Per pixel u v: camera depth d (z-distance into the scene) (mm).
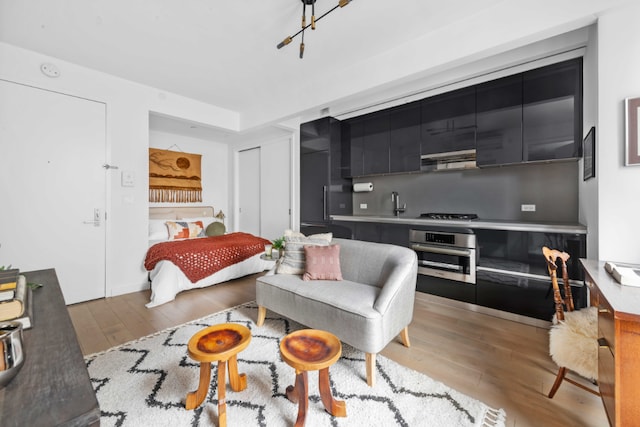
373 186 4195
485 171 3219
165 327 2377
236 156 5594
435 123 3207
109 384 1597
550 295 2285
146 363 1812
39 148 2730
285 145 4711
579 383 1497
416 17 2104
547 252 1572
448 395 1516
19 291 1151
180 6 2000
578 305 2154
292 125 4340
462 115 2994
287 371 1735
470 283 2701
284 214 4758
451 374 1720
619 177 1622
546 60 2445
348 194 4355
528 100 2580
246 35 2359
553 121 2453
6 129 2561
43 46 2561
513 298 2469
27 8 2023
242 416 1363
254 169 5324
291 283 2174
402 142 3506
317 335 1436
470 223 2695
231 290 3357
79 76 2932
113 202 3201
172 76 3158
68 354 856
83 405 648
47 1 1951
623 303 986
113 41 2463
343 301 1796
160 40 2439
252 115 4094
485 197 3221
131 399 1476
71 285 2930
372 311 1670
